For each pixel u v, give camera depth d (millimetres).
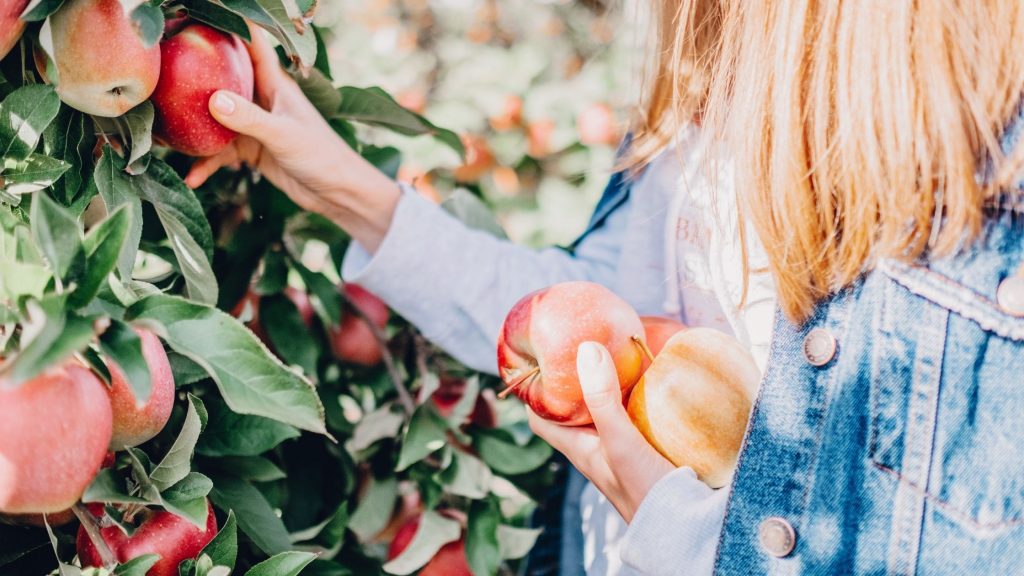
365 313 1520
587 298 1024
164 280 1117
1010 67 721
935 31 721
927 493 764
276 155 1135
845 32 768
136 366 595
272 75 1109
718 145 968
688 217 1200
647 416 980
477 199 1566
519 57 3510
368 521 1417
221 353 660
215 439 1002
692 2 1045
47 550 819
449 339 1368
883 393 794
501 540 1438
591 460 1034
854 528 799
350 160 1234
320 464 1384
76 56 758
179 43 925
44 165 728
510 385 1069
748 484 857
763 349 998
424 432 1382
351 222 1311
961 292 756
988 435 740
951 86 723
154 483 715
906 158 748
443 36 4059
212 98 945
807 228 827
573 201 3098
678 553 899
